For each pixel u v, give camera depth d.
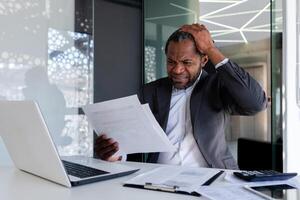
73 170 0.94
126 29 2.34
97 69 2.23
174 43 1.71
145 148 1.13
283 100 1.62
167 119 1.67
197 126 1.61
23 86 2.02
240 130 1.63
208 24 1.91
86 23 2.20
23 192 0.77
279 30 1.63
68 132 2.15
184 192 0.75
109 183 0.86
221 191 0.75
